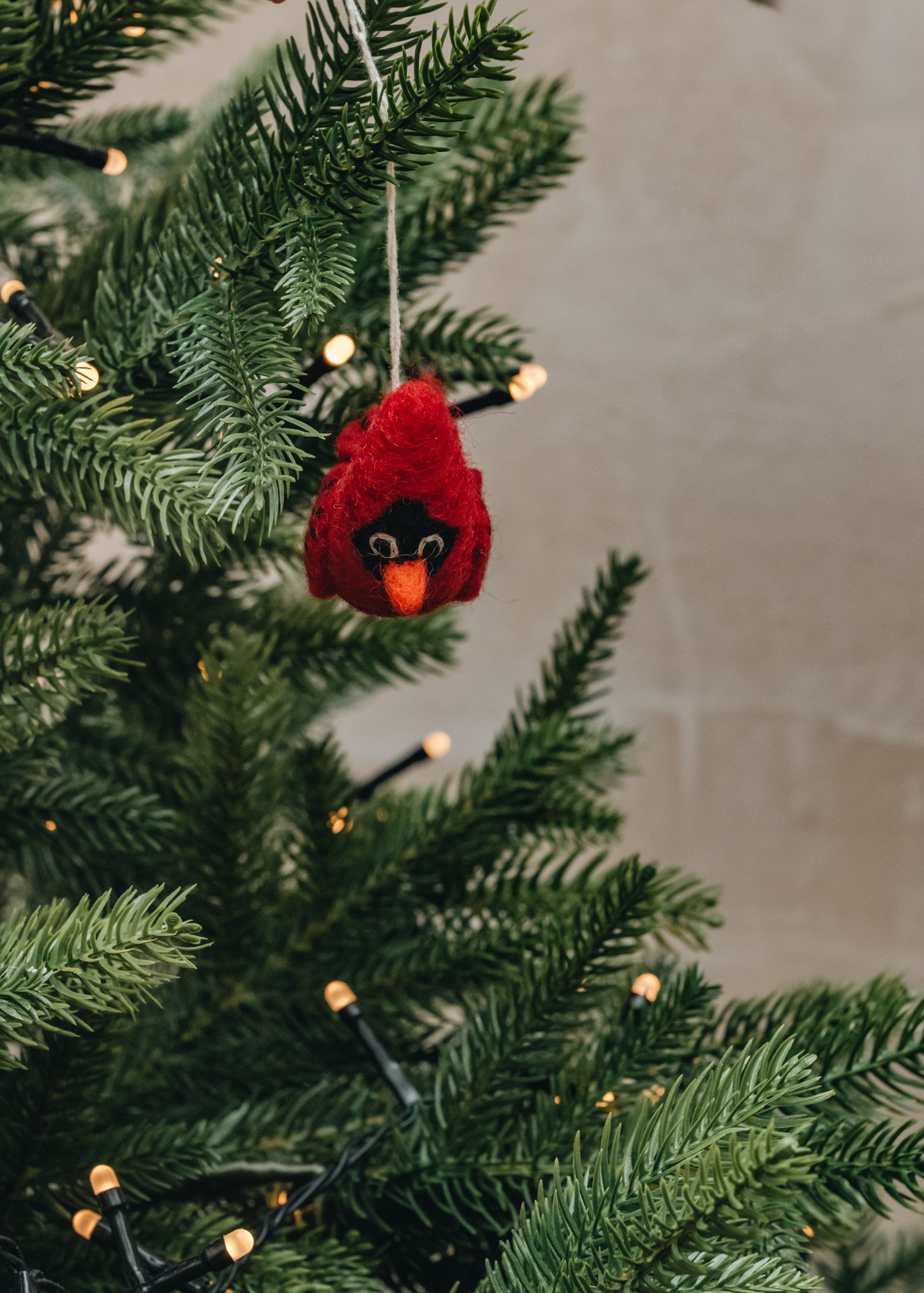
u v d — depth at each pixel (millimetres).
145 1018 955
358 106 774
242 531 849
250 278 790
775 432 2594
